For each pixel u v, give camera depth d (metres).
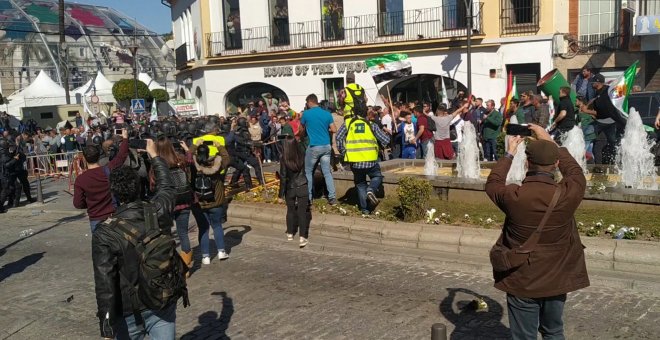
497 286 4.50
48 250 10.95
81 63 65.19
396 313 6.55
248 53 28.81
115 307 4.39
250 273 8.43
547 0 22.14
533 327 4.44
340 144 10.20
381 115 17.16
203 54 30.83
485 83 23.34
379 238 9.20
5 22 63.78
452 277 7.63
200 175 8.76
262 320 6.64
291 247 9.65
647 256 7.17
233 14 29.53
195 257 9.53
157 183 5.09
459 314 6.41
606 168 11.51
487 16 23.09
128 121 30.72
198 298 7.52
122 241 4.36
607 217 8.66
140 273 4.33
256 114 20.61
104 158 12.02
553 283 4.27
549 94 12.69
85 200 7.89
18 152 16.58
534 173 4.43
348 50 26.05
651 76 21.00
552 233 4.27
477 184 10.11
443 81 23.55
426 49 24.28
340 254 9.03
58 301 7.90
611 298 6.62
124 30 73.00
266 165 17.66
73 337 6.64
